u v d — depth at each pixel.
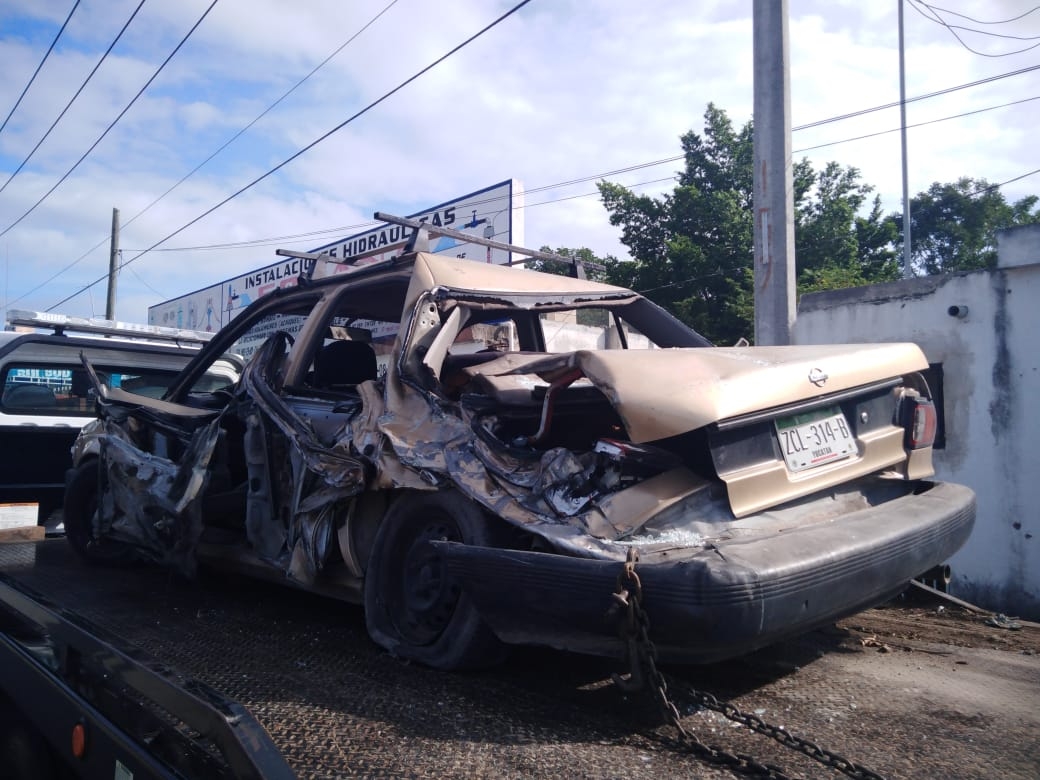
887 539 2.68
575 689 2.84
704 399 2.58
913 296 7.62
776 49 7.35
